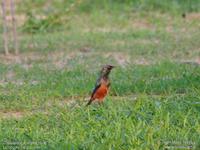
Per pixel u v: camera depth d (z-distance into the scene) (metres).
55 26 28.48
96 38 25.72
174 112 14.90
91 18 29.77
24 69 20.83
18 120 15.14
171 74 18.97
